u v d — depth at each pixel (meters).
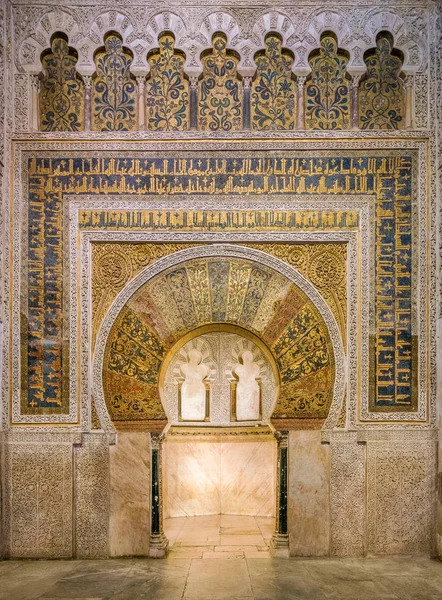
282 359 6.55
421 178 6.55
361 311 6.52
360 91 6.71
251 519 8.35
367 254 6.54
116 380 6.52
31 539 6.35
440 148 6.42
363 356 6.49
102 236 6.56
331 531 6.40
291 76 6.71
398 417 6.45
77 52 6.67
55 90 6.71
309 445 6.46
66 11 6.66
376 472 6.41
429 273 6.50
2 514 6.33
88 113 6.65
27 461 6.40
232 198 6.58
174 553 6.59
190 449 8.67
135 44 6.66
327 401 6.50
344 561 6.22
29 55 6.63
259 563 6.16
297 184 6.59
